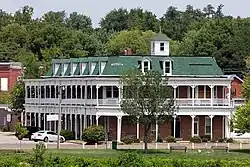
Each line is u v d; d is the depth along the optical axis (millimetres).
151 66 120625
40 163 58344
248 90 114625
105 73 119938
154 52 125688
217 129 122875
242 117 96688
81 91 123062
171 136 119062
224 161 61844
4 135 133500
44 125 130375
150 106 95000
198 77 120938
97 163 58500
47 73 137000
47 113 130500
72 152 89875
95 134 110438
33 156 59781
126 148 102625
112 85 119000
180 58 122938
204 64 123438
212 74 122438
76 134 122438
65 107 125562
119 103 116250
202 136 120625
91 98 120812
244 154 91250
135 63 120875
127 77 97000
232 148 104188
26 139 120500
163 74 120188
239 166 61344
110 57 121938
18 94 140875
